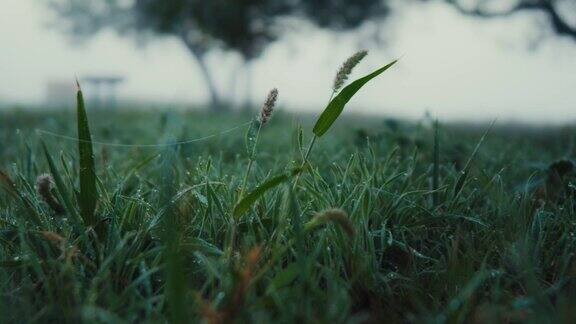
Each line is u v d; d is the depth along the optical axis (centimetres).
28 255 36
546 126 187
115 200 44
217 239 41
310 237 40
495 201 49
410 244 44
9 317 31
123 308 32
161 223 39
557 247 41
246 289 31
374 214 44
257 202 44
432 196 49
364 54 38
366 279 36
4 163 87
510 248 39
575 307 30
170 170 35
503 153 84
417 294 35
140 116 258
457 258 39
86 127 38
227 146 100
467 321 32
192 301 32
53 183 41
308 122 206
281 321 30
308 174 52
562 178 59
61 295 32
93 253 37
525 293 35
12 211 46
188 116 240
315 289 32
